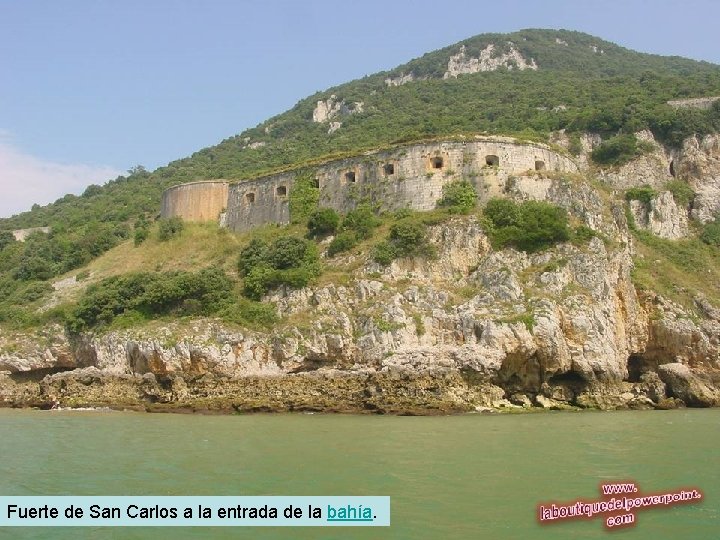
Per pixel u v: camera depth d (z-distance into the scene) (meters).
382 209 62.03
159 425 37.31
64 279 72.56
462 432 33.69
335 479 22.50
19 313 60.66
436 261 54.34
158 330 50.62
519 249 54.06
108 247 80.12
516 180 60.12
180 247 69.94
